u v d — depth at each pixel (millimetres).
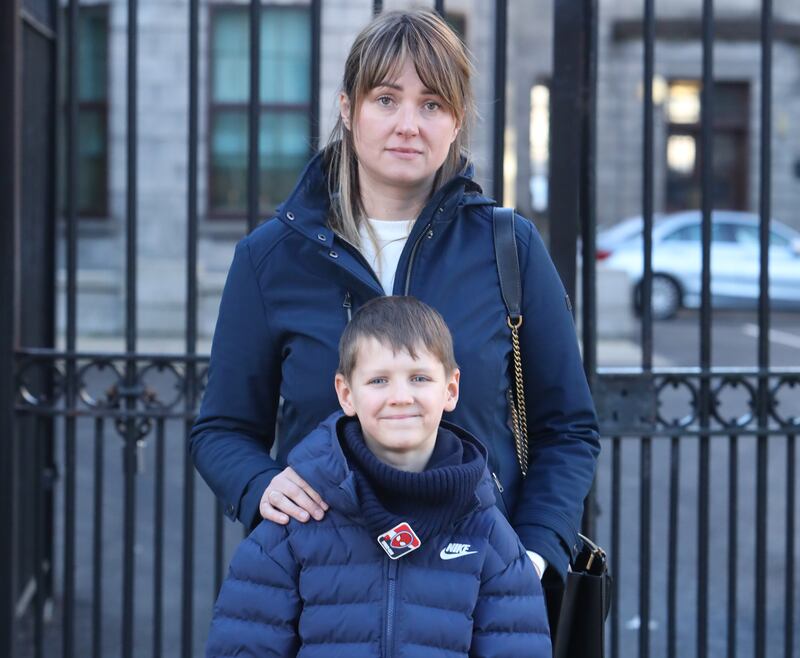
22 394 3236
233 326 2004
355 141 1938
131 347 3211
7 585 3197
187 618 3197
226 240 13258
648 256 3123
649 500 3160
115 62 12969
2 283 3195
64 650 3264
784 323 14547
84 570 4770
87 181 13109
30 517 4023
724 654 4062
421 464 1763
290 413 1984
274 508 1772
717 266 14672
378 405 1711
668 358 11375
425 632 1673
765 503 3238
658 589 4703
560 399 2018
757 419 3193
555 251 3025
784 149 17594
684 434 3152
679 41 17500
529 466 2045
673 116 17703
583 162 3035
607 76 17031
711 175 3141
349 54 1952
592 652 2066
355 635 1677
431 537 1701
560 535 1929
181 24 12945
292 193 1979
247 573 1745
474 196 1999
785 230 15156
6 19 3143
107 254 13102
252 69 3094
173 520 5562
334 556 1704
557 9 3008
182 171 13148
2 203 3184
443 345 1747
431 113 1907
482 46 12664
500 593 1724
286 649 1716
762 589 3258
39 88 3973
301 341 1941
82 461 6602
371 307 1776
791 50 17516
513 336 1970
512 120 15961
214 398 2031
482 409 1919
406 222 1996
